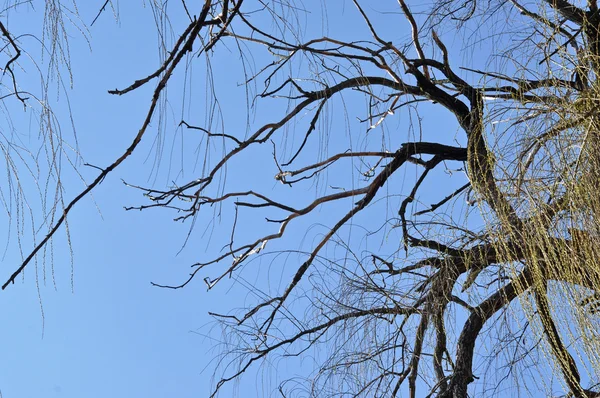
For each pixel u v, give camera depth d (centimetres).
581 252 327
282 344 509
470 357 450
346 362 459
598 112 332
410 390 463
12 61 253
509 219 350
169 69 281
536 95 361
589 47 393
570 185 329
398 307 473
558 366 358
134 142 284
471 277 450
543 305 354
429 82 518
